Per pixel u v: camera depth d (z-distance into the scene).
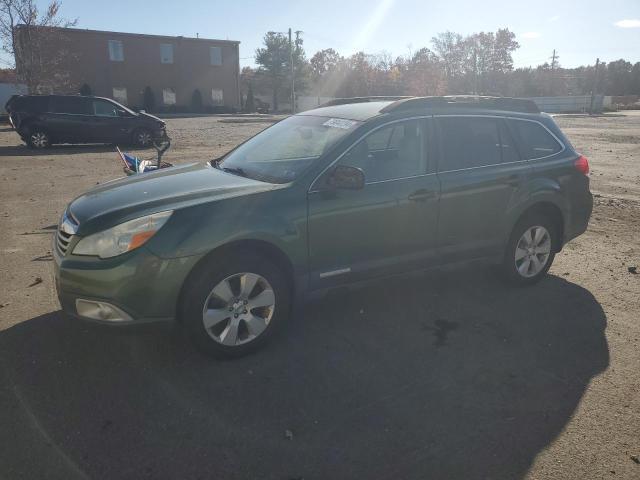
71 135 17.56
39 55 33.53
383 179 4.22
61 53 36.16
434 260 4.55
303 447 2.84
